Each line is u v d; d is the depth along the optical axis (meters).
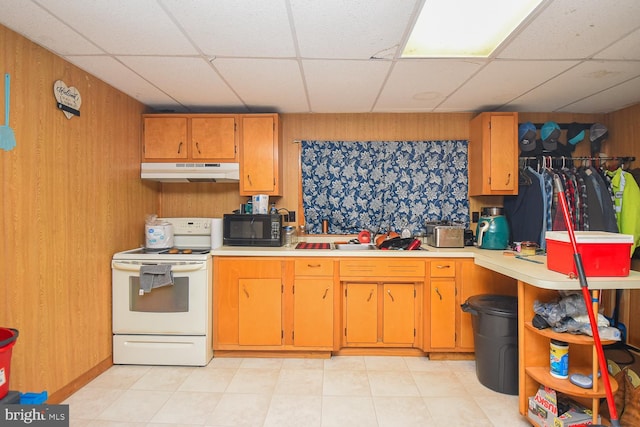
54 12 1.51
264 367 2.43
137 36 1.72
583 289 1.35
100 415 1.85
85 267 2.17
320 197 3.08
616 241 1.53
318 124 3.12
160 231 2.71
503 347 2.07
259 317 2.55
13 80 1.67
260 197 2.79
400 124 3.11
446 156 3.07
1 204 1.62
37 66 1.80
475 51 1.90
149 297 2.42
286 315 2.55
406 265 2.53
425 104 2.83
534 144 2.92
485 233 2.68
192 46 1.83
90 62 2.02
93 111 2.23
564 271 1.61
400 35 1.71
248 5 1.46
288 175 3.13
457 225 2.82
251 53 1.91
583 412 1.63
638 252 2.63
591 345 1.70
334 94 2.59
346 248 2.93
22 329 1.73
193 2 1.44
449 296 2.52
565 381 1.63
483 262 2.16
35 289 1.80
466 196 3.06
